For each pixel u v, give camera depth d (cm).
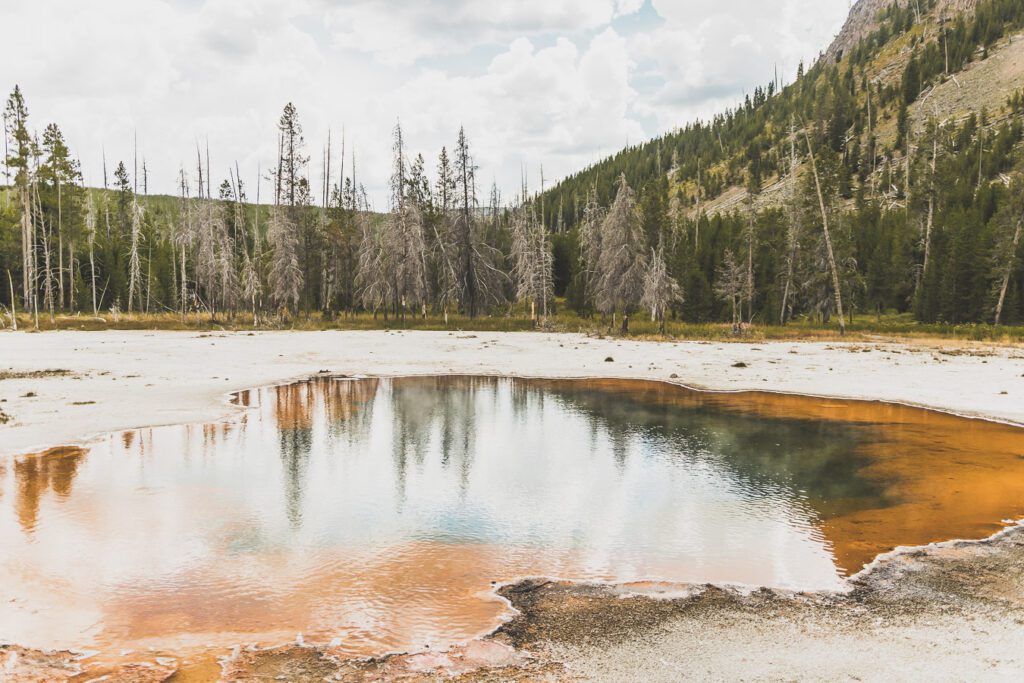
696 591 668
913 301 6272
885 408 1836
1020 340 4012
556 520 913
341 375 2509
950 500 995
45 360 2672
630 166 17500
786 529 870
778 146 15225
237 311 6450
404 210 5606
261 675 494
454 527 883
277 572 722
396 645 548
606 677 488
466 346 3722
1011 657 515
